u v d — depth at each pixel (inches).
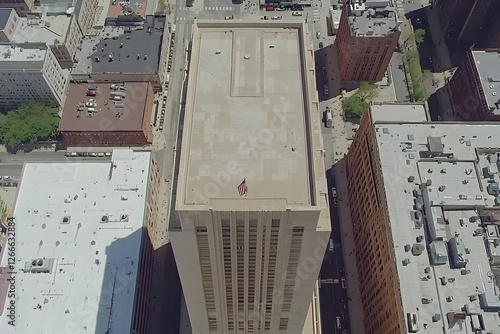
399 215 6200.8
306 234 3641.7
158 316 7460.6
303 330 6058.1
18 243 6820.9
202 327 5610.2
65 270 6638.8
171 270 7829.7
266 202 3366.1
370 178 6993.1
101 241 6875.0
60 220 7017.7
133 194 7288.4
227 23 4195.4
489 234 6067.9
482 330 5492.1
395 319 5826.8
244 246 3846.0
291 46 4136.3
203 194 3459.6
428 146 6732.3
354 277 7790.4
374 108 7308.1
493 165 6555.1
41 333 6205.7
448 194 6250.0
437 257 5777.6
